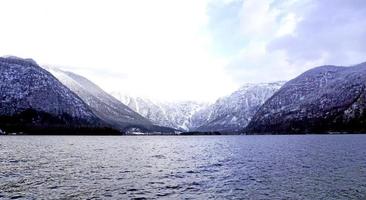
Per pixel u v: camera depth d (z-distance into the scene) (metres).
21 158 87.06
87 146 151.12
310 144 159.62
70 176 58.91
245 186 50.88
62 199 41.69
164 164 80.25
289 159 89.00
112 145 166.88
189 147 155.75
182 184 52.81
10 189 46.50
